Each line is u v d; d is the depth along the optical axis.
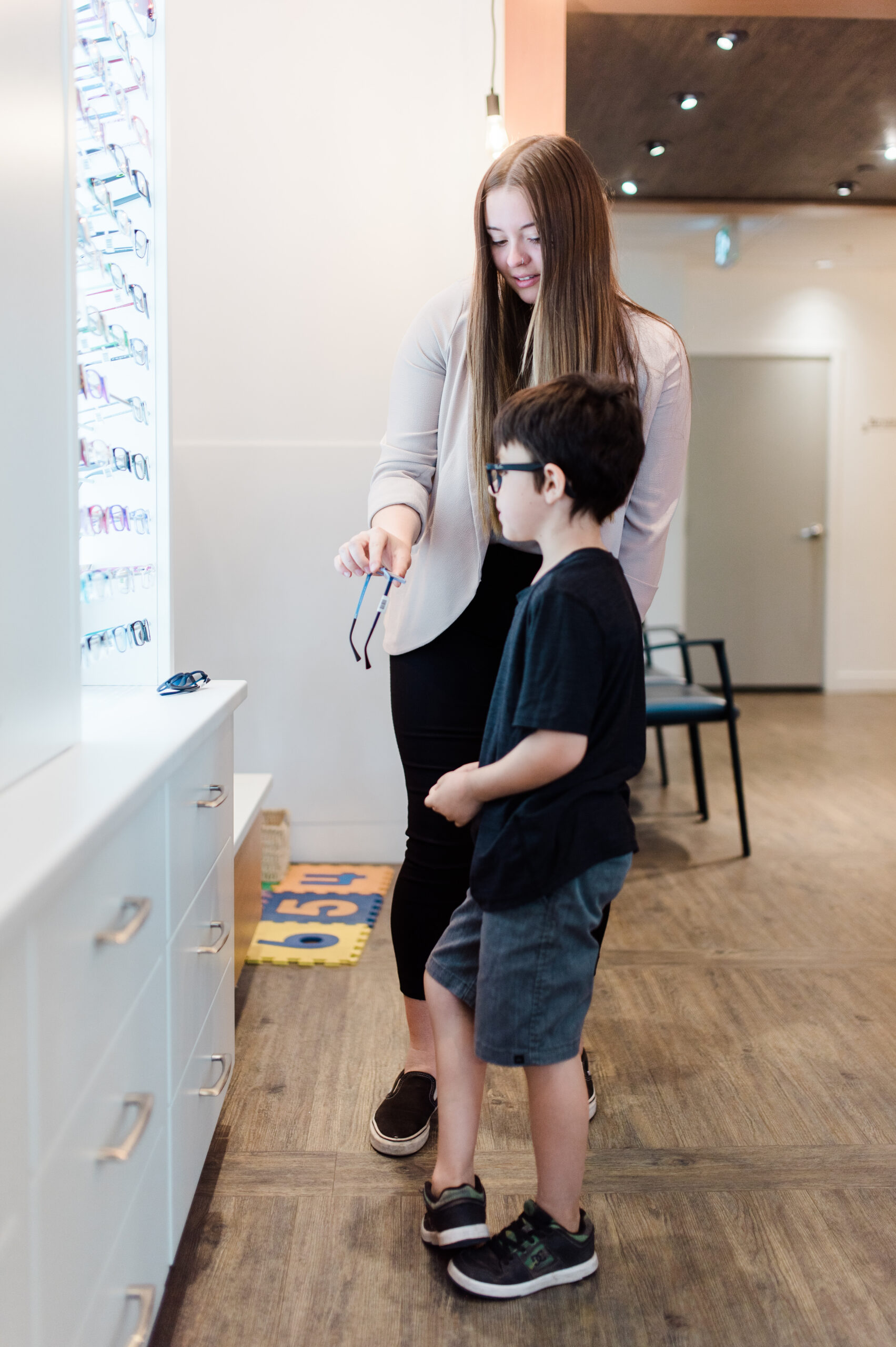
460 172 2.69
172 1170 1.11
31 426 0.94
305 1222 1.32
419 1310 1.17
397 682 1.47
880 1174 1.44
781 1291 1.20
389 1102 1.51
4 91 0.87
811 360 6.41
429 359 1.44
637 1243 1.29
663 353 1.35
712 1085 1.69
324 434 2.75
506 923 1.12
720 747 4.77
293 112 2.67
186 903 1.17
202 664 2.81
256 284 2.72
